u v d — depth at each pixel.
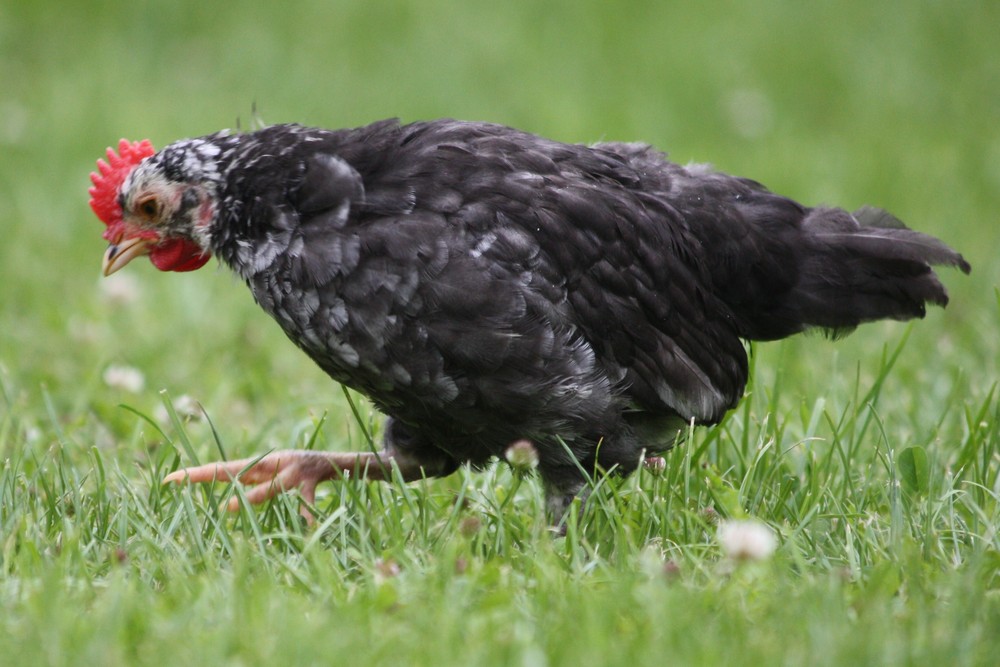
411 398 7.97
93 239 15.57
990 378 11.06
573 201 7.96
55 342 12.57
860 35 24.38
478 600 6.83
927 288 9.03
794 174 18.02
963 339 12.52
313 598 6.95
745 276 8.73
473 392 7.82
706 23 24.62
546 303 7.76
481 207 7.75
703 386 8.44
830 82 22.70
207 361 12.31
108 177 8.70
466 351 7.66
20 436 9.59
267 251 7.88
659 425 8.63
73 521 7.96
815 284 8.92
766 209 8.92
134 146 8.99
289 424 10.50
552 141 8.54
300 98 20.72
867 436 10.09
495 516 8.02
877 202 17.38
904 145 19.91
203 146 8.19
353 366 7.90
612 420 8.15
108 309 13.31
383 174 7.88
